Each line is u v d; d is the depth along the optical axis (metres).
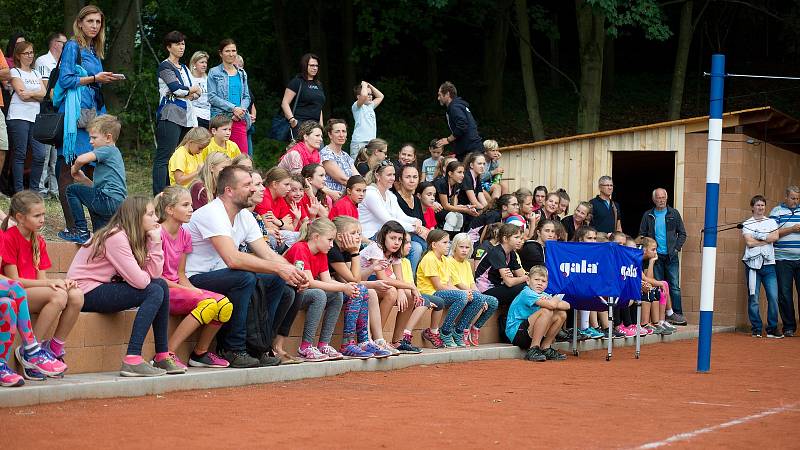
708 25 39.84
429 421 7.68
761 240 19.30
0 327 7.92
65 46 11.62
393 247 12.43
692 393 10.37
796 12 36.44
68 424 6.91
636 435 7.39
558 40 40.62
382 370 11.67
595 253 14.04
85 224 10.85
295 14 32.75
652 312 17.94
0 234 8.66
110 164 10.87
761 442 7.27
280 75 33.34
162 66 13.42
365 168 15.66
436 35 32.47
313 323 11.03
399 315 12.68
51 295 8.57
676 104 32.38
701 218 20.83
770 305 19.30
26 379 8.27
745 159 20.86
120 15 22.73
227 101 14.75
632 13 28.88
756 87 38.59
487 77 34.91
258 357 10.22
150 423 7.09
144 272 9.07
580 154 21.73
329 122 14.88
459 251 14.17
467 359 13.27
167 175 13.36
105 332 9.34
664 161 23.94
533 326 14.12
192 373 9.23
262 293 10.13
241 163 11.56
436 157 18.52
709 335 12.67
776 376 12.31
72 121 11.38
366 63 35.34
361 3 31.25
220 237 9.96
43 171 14.25
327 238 11.11
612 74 38.28
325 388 9.72
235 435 6.71
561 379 11.40
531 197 16.83
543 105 37.22
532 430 7.44
